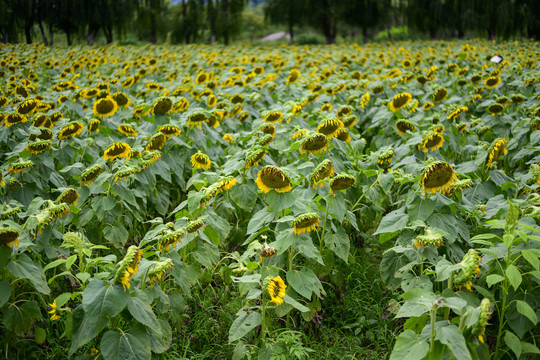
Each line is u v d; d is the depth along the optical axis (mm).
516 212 3119
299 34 54781
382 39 48219
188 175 6191
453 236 3809
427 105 7637
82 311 2938
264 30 69562
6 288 3068
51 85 11875
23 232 3400
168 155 5645
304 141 4379
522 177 4371
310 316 3898
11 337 3486
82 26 41906
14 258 3193
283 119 6535
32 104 6199
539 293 3375
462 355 2471
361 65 15891
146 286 3260
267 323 3762
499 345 3391
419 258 3693
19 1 35000
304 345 3898
